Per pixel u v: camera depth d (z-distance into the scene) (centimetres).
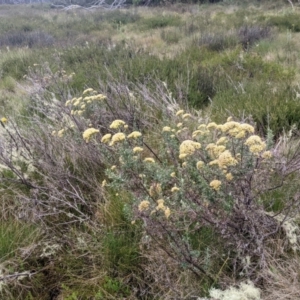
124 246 196
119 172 215
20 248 198
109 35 1077
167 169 200
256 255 179
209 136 215
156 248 189
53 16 1711
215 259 181
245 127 163
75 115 292
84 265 198
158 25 1170
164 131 215
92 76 469
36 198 227
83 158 263
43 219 225
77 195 223
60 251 208
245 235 183
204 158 187
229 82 419
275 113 304
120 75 434
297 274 167
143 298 182
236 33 791
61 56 714
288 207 183
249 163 167
